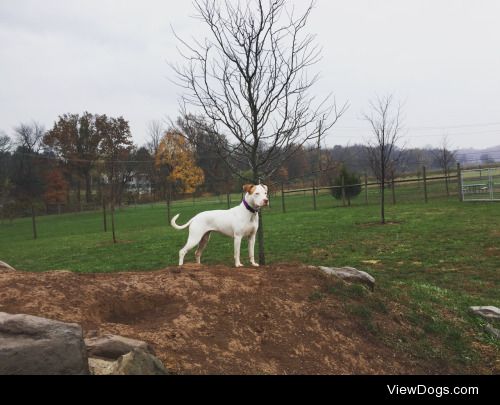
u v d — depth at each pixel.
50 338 3.46
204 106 8.66
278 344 5.16
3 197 59.44
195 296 5.58
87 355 3.65
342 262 12.79
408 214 21.34
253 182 8.58
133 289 5.55
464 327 7.41
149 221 32.47
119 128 74.88
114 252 17.61
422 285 9.90
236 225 7.40
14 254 20.14
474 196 27.77
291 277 6.72
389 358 5.61
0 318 3.52
